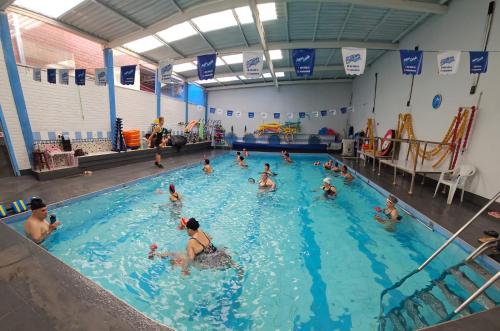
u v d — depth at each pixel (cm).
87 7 595
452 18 604
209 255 333
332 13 661
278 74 1347
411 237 415
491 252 303
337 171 920
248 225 460
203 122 1658
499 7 478
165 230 423
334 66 1168
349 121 1556
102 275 300
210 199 598
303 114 1307
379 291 282
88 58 830
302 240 405
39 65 677
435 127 671
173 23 654
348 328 231
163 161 998
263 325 235
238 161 1102
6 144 602
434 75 678
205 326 233
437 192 600
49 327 162
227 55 967
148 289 279
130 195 580
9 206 421
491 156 486
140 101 1060
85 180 634
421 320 239
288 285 293
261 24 669
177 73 1300
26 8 586
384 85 1018
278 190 684
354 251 371
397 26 753
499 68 477
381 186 656
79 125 780
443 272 313
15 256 249
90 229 411
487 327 163
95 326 163
